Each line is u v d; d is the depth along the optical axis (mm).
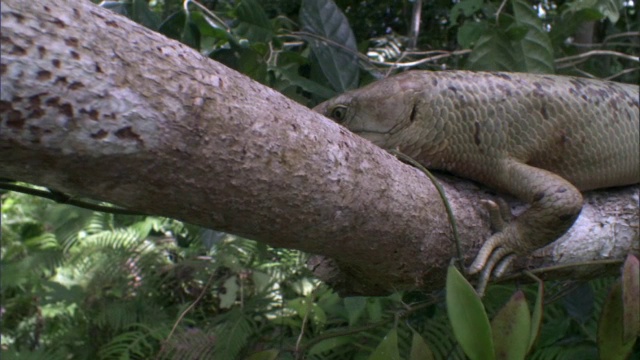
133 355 3516
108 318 3697
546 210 1438
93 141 810
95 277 4008
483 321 1153
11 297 4883
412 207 1276
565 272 1662
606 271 1748
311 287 3477
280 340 2920
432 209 1340
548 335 2764
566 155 1676
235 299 3682
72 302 4027
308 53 2477
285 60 2215
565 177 1710
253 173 974
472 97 1598
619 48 3412
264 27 2092
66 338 3914
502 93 1614
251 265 3773
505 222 1504
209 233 2559
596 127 1686
